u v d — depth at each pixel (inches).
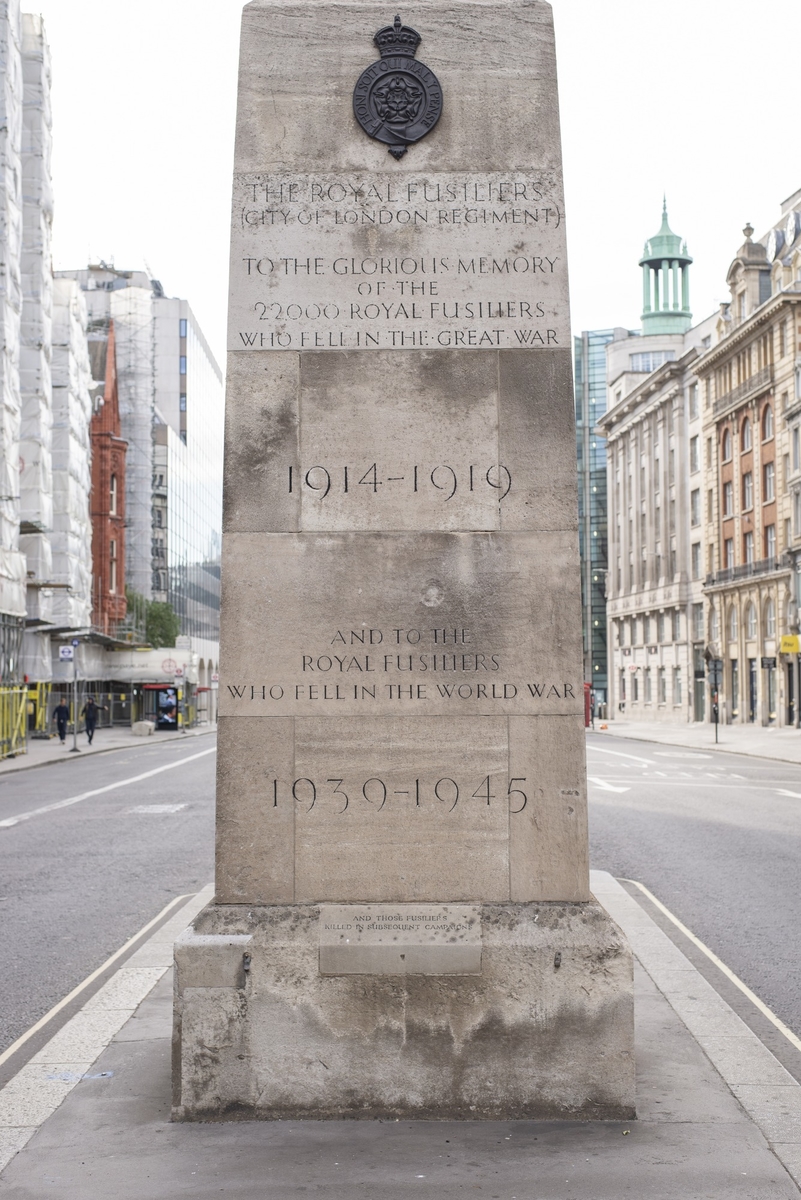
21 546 2212.1
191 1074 205.5
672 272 5059.1
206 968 207.6
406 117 232.7
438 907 213.3
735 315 2856.8
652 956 331.0
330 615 222.8
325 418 227.0
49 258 2235.5
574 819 218.4
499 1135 195.8
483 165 232.4
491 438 227.1
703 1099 211.0
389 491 225.8
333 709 220.5
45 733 2165.4
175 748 1909.4
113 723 3095.5
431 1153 187.5
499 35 235.3
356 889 217.6
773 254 2800.2
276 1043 206.5
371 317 229.0
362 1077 206.2
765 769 1315.2
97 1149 189.8
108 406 3304.6
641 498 3567.9
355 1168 181.2
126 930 396.8
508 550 224.5
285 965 207.8
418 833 218.5
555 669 221.9
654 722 3390.7
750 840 633.0
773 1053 255.1
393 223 231.0
